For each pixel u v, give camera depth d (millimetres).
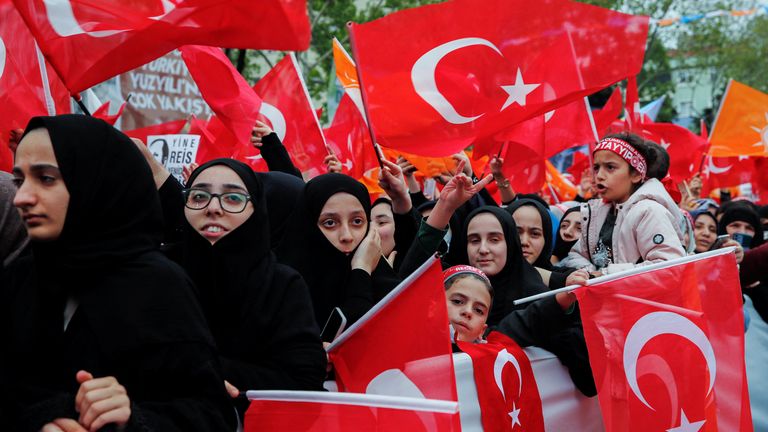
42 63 3914
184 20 3338
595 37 4340
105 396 2057
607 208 4699
